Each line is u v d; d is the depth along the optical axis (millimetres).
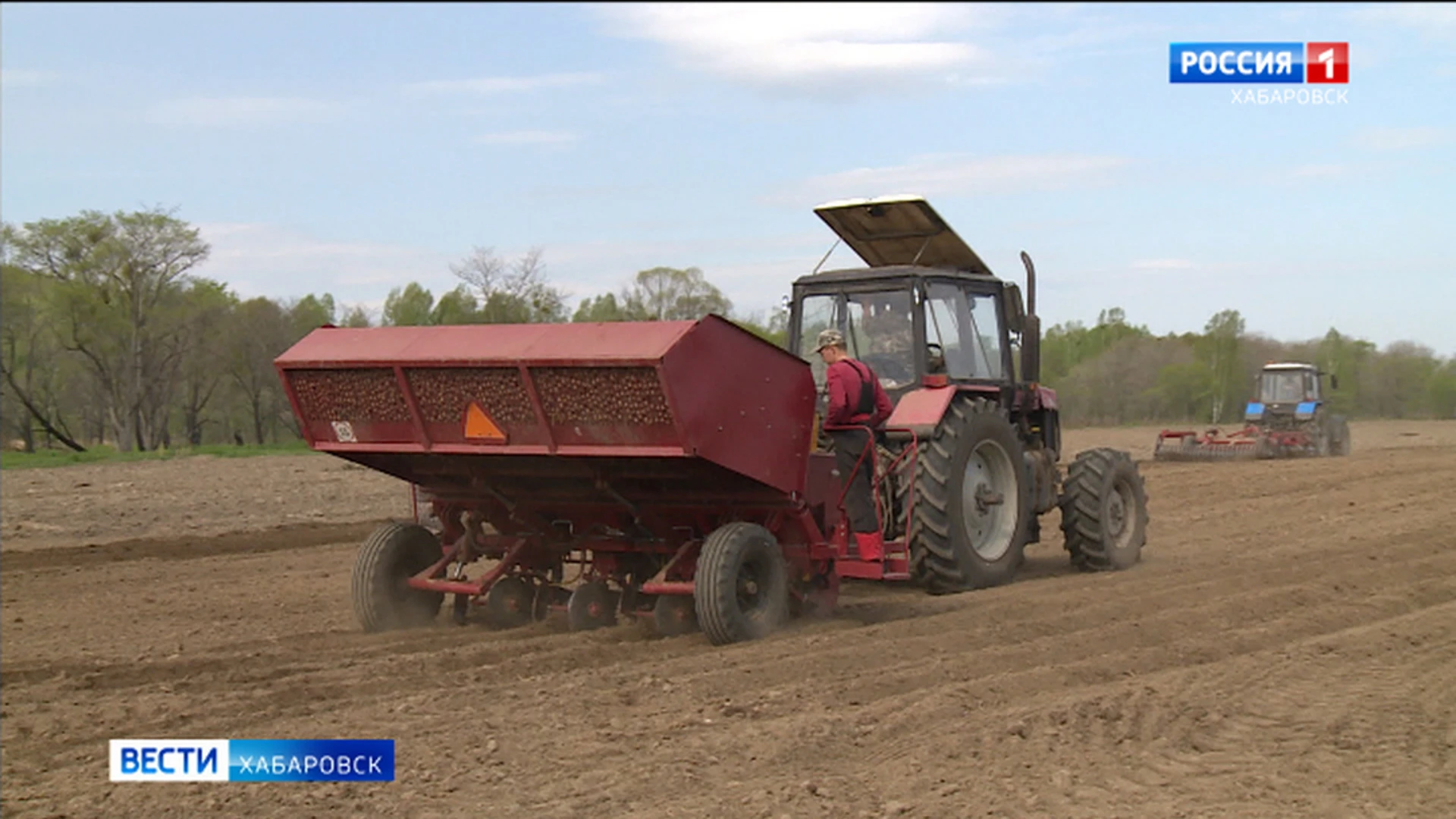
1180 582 9836
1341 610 8531
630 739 5555
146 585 11203
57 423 53469
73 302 45938
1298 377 28109
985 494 9750
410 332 7660
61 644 8352
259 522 17109
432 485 8648
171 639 8484
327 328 8016
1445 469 20594
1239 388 61594
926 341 9648
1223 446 26156
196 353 51781
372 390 7699
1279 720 5930
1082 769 5195
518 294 37125
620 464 7414
